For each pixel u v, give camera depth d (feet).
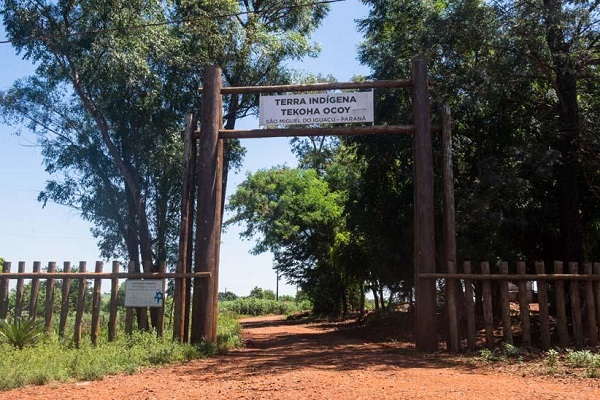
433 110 49.62
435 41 46.78
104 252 65.72
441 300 62.64
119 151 59.62
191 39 60.13
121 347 32.40
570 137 44.80
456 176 52.47
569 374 25.67
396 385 22.59
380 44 58.39
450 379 24.49
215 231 39.78
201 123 40.60
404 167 55.83
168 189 62.23
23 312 35.58
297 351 39.81
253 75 66.64
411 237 55.01
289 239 120.88
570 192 44.24
